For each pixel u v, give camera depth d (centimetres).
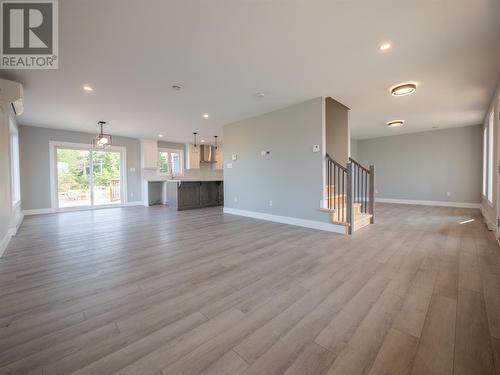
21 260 269
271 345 133
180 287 204
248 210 546
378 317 158
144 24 210
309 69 300
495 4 186
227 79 327
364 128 688
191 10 193
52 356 125
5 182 335
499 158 335
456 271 231
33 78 313
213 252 295
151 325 151
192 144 899
